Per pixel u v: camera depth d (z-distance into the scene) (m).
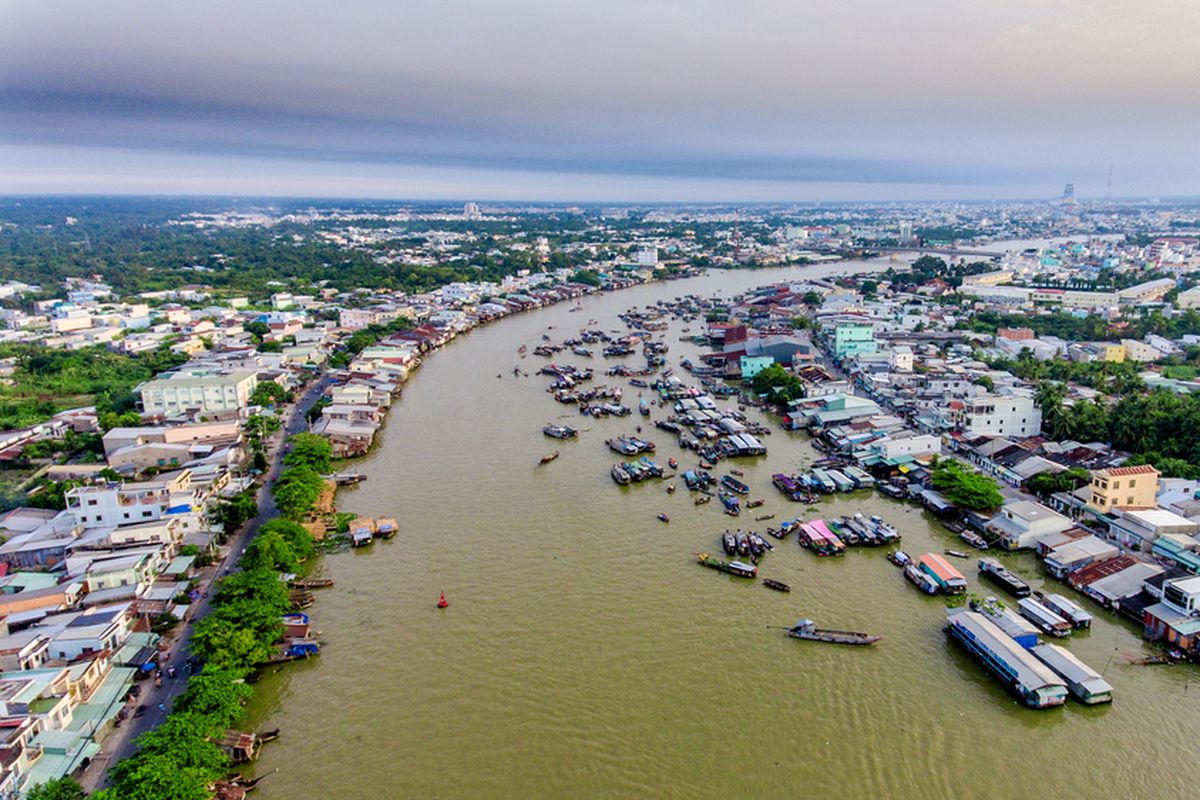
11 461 142.62
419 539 110.19
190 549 101.38
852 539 107.50
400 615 90.44
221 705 68.00
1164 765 66.56
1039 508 108.38
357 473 136.25
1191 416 132.50
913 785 64.75
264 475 134.88
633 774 65.88
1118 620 88.00
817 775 65.81
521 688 77.06
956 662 81.19
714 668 80.06
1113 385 172.75
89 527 104.94
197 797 57.31
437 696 76.06
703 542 108.75
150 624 85.81
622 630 86.94
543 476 134.62
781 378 185.38
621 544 108.12
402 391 194.88
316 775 66.00
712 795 63.69
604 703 74.75
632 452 145.00
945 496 119.44
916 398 170.75
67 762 64.38
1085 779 65.25
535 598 93.81
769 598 93.62
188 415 163.88
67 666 73.44
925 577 95.31
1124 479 107.50
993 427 148.12
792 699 75.38
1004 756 67.94
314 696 76.31
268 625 81.88
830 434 152.62
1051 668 77.38
